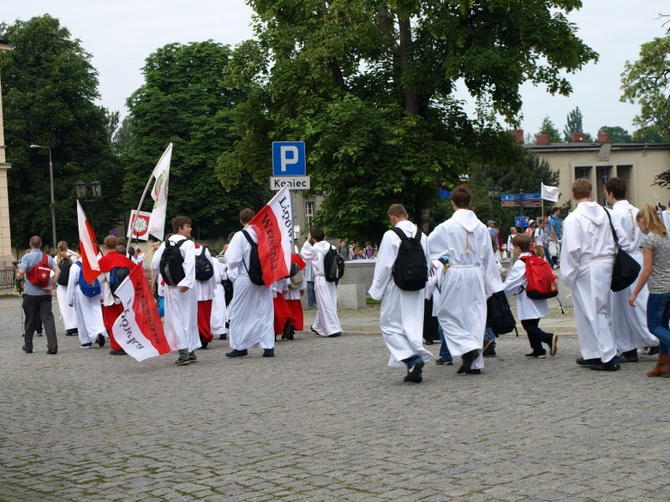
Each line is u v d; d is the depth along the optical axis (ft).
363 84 97.40
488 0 86.79
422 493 19.31
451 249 36.19
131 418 31.37
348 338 57.67
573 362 38.50
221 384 38.27
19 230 211.82
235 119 105.50
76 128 212.02
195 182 206.59
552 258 118.01
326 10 98.78
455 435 25.04
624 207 38.32
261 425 28.40
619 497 18.07
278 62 96.89
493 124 101.04
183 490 20.98
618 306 37.63
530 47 92.32
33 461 25.26
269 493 20.21
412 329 35.12
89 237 59.16
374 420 28.04
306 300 87.97
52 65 209.36
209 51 208.33
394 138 88.79
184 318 46.19
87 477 22.90
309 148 93.09
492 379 34.81
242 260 47.11
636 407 27.30
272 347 47.80
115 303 54.03
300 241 202.69
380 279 35.17
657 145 280.51
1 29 215.10
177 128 206.80
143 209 209.97
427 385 34.35
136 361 50.11
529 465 21.15
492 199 210.79
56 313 102.68
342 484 20.56
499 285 37.01
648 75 155.22
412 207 96.43
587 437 23.67
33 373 46.83
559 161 270.26
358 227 93.71
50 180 203.62
